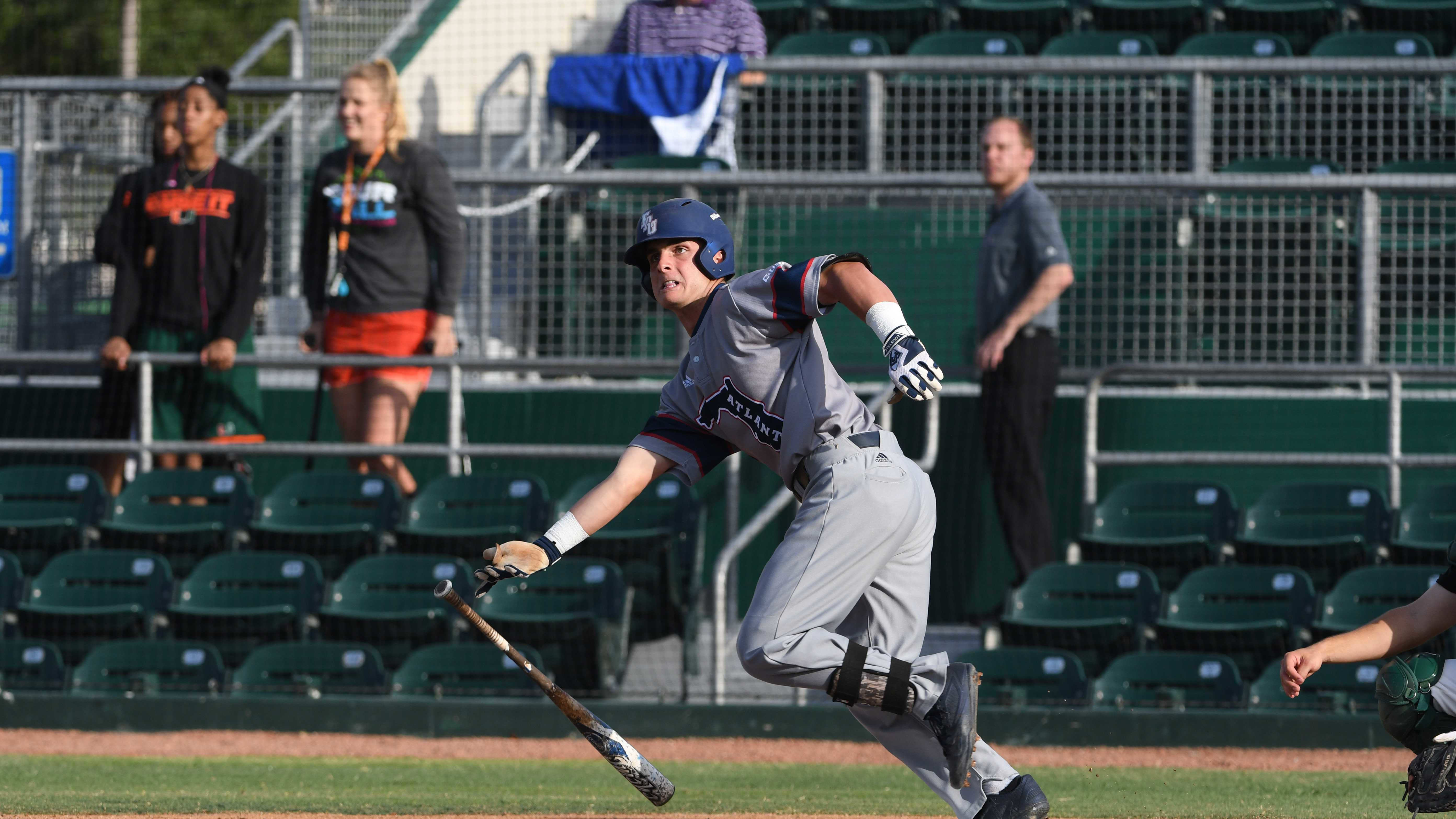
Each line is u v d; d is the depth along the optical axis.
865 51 41.59
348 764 24.55
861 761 25.39
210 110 32.06
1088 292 32.84
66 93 36.00
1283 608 28.48
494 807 19.11
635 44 37.91
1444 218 31.89
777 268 13.23
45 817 17.88
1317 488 30.72
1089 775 23.16
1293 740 26.16
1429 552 29.00
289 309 37.19
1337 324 32.22
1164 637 28.48
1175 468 33.88
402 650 29.59
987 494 33.84
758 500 34.47
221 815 18.08
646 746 26.81
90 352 34.53
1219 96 34.69
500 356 34.56
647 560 30.28
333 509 31.94
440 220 31.25
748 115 36.84
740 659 13.28
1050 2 41.75
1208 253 32.59
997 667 27.97
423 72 43.19
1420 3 39.69
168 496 31.98
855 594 13.23
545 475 35.34
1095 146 35.06
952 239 33.88
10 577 31.09
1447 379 30.42
